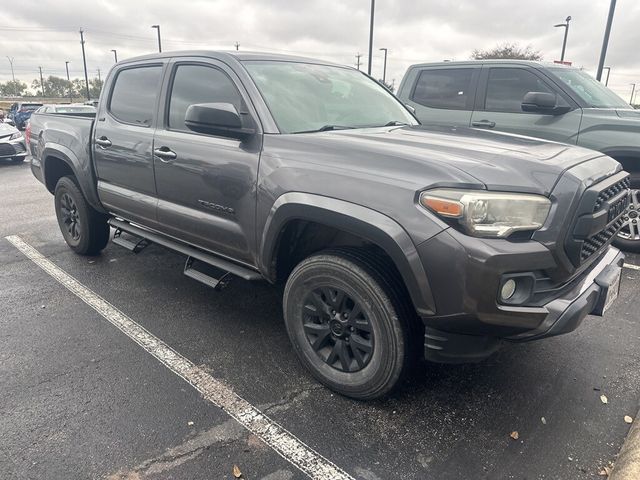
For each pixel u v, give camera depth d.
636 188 5.37
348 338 2.76
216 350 3.38
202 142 3.34
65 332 3.62
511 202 2.23
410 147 2.62
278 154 2.88
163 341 3.49
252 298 4.25
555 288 2.40
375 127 3.44
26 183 10.71
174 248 3.84
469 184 2.23
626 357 3.28
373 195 2.42
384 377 2.61
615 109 5.46
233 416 2.68
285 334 3.61
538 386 2.95
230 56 3.40
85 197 4.75
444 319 2.33
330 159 2.66
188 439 2.50
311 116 3.28
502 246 2.19
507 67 6.10
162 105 3.77
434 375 3.05
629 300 4.20
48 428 2.56
